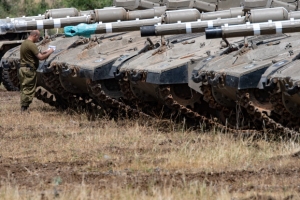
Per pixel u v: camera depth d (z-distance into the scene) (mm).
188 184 42906
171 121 67125
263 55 61781
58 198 40562
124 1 87062
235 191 41594
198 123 67812
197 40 72375
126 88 72938
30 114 80438
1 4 168375
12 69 93125
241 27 61281
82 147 57906
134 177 45688
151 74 65938
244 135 60375
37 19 80688
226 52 64562
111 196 40938
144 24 73875
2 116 78938
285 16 66562
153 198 40219
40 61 82875
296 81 52094
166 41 72062
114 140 60719
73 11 83375
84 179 45531
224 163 50125
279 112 57094
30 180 45469
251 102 58844
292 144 53906
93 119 77188
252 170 47062
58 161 52188
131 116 75000
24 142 60844
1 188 42938
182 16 73688
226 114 65000
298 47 61656
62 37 88938
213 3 84062
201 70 63250
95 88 73812
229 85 59062
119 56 73562
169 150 55469
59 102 88438
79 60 77562
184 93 67438
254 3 74875
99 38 82750
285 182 43438
